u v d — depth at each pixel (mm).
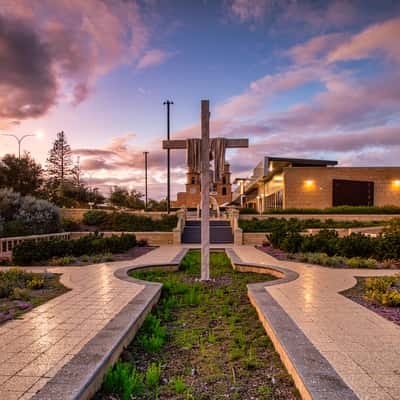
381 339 3258
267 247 12992
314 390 2217
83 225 18953
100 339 3168
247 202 39656
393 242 8766
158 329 3846
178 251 11797
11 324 3725
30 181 27641
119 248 10945
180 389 2564
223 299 5500
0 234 12250
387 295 4574
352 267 7961
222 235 16641
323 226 16938
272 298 4902
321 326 3645
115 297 4977
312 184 20500
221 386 2668
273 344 3461
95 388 2475
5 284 5426
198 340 3717
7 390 2238
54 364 2660
